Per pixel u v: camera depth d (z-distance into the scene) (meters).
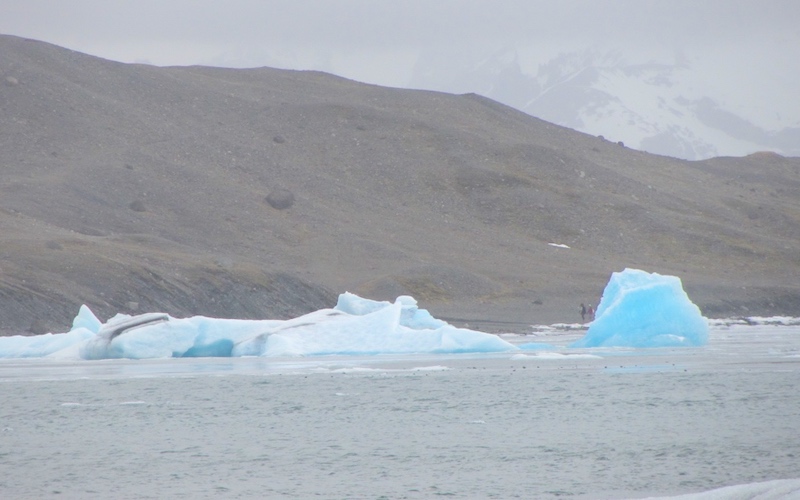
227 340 67.56
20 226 125.44
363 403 40.16
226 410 38.66
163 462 28.23
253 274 117.75
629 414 35.69
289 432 33.25
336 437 32.12
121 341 64.62
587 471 25.91
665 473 25.39
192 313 105.44
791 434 30.78
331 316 70.50
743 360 57.97
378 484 24.97
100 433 33.47
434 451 29.28
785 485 21.59
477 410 37.66
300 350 65.69
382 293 136.88
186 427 34.56
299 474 26.38
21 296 92.38
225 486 25.06
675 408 36.97
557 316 132.12
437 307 135.25
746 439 29.98
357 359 63.75
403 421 35.25
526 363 57.69
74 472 26.95
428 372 52.47
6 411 38.84
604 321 70.50
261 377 50.81
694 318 70.69
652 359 59.38
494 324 120.19
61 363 62.56
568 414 36.12
